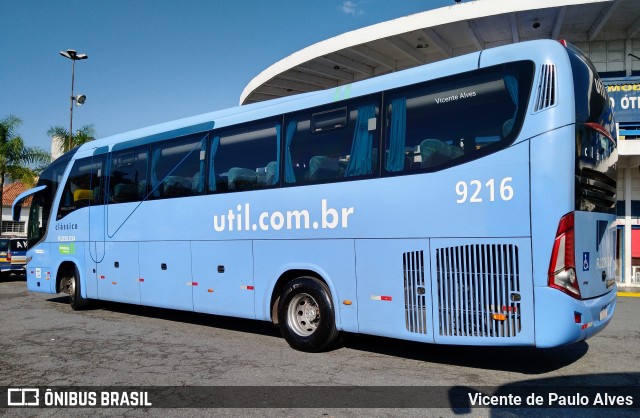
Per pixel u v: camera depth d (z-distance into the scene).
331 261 6.90
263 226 7.77
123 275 10.25
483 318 5.57
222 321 10.02
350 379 5.90
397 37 16.91
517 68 5.63
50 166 12.83
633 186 17.91
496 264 5.50
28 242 12.98
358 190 6.70
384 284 6.37
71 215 11.76
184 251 8.99
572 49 5.80
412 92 6.41
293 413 4.88
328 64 19.23
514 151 5.49
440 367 6.41
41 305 12.69
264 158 7.93
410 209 6.20
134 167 10.29
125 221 10.28
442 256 5.89
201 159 8.91
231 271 8.20
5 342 8.21
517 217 5.41
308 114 7.45
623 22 16.44
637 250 17.75
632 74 17.09
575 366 6.36
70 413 5.03
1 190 28.27
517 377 5.93
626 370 6.17
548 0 14.81
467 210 5.74
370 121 6.74
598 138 5.91
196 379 6.01
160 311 11.50
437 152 6.06
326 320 6.93
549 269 5.20
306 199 7.25
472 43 17.88
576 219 5.27
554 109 5.33
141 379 6.06
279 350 7.40
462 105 5.97
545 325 5.19
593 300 5.55
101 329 9.25
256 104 8.36
